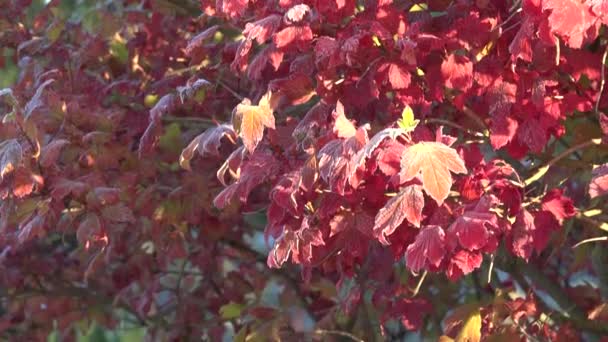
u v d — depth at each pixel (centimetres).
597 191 127
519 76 133
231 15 138
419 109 147
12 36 200
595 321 167
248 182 136
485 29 132
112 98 188
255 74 135
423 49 133
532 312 158
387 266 162
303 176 128
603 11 113
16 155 151
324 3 131
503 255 173
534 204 138
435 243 118
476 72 134
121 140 175
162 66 186
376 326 192
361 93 136
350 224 132
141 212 178
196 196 178
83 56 190
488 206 123
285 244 131
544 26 119
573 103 137
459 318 156
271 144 142
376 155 123
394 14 134
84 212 164
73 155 168
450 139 124
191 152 140
